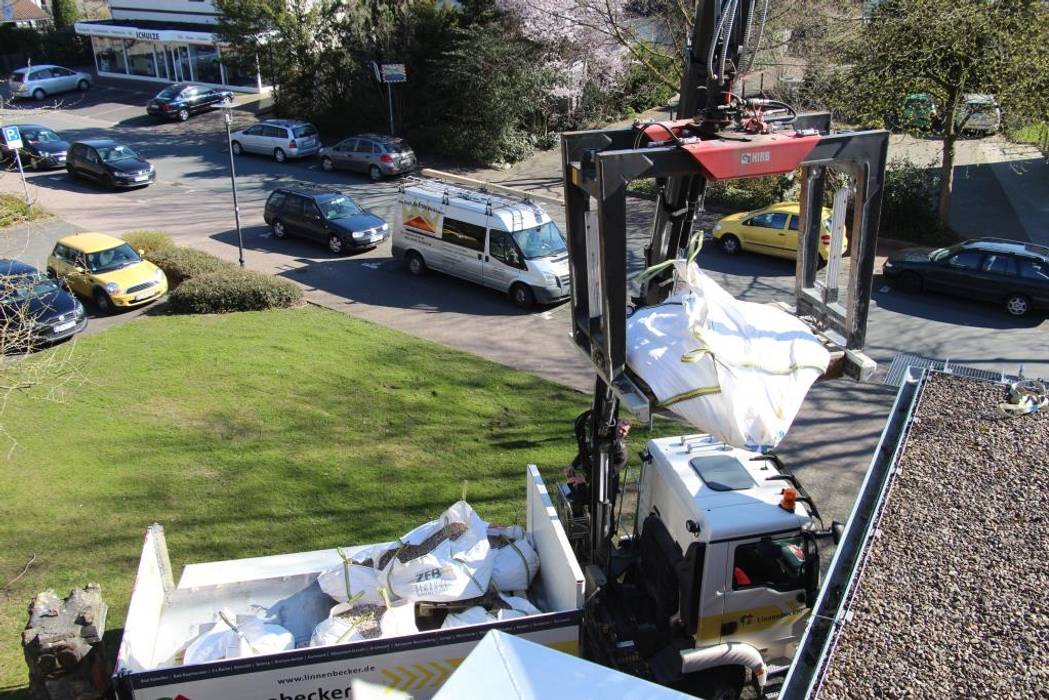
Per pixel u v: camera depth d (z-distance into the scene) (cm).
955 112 1964
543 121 3119
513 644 468
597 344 559
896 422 723
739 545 658
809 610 689
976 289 1692
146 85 4278
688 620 674
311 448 1188
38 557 935
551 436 1226
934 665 437
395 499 1057
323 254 2175
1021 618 470
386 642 600
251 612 709
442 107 3067
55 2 5012
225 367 1469
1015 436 677
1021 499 587
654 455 760
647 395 533
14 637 805
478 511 1026
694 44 648
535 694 427
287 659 589
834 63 2188
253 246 2228
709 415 513
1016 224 2138
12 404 1312
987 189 2380
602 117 3167
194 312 1781
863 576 511
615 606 743
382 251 2198
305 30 3322
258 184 2791
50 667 612
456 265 1908
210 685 589
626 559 760
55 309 1617
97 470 1120
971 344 1535
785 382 529
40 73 4059
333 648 595
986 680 426
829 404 1327
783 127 593
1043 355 1480
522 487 1084
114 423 1258
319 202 2175
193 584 736
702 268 1939
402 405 1329
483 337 1642
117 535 977
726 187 2403
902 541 545
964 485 607
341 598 706
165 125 3569
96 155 2738
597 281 562
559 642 633
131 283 1808
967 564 518
